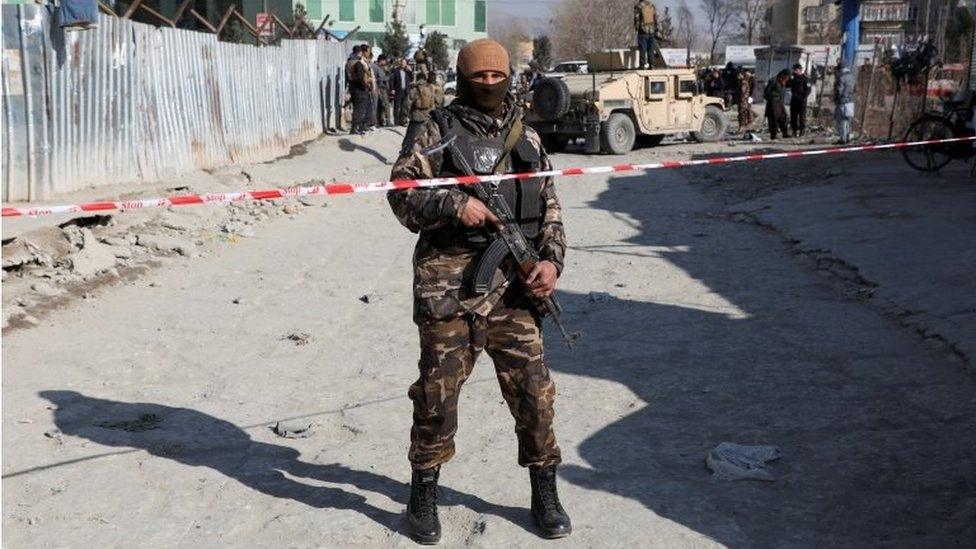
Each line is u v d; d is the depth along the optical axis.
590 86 21.59
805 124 27.06
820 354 6.04
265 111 18.00
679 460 4.43
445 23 68.56
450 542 3.69
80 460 4.50
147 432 4.88
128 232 9.66
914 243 8.95
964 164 15.23
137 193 11.60
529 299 3.57
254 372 5.89
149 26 13.05
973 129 13.87
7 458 4.51
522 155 3.53
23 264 7.80
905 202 11.45
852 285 7.95
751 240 10.34
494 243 3.45
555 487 3.71
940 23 20.58
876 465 4.30
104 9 12.48
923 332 6.36
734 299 7.59
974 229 9.34
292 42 19.75
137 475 4.35
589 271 8.84
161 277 8.36
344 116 23.91
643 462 4.41
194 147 14.66
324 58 22.17
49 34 10.58
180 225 10.36
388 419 5.06
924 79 19.19
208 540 3.74
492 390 5.48
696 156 20.45
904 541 3.60
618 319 7.05
